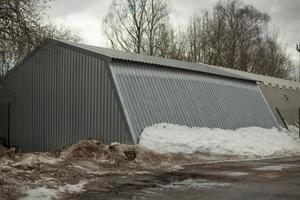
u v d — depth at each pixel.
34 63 25.53
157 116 20.44
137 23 54.69
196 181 13.68
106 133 19.92
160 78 22.14
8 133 27.61
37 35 24.95
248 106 27.70
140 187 12.62
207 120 23.14
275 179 14.06
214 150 20.03
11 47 25.22
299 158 20.78
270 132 26.89
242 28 60.00
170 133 19.81
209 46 57.84
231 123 24.88
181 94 22.64
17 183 11.85
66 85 22.69
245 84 29.55
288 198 11.12
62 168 14.33
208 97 24.48
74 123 21.98
